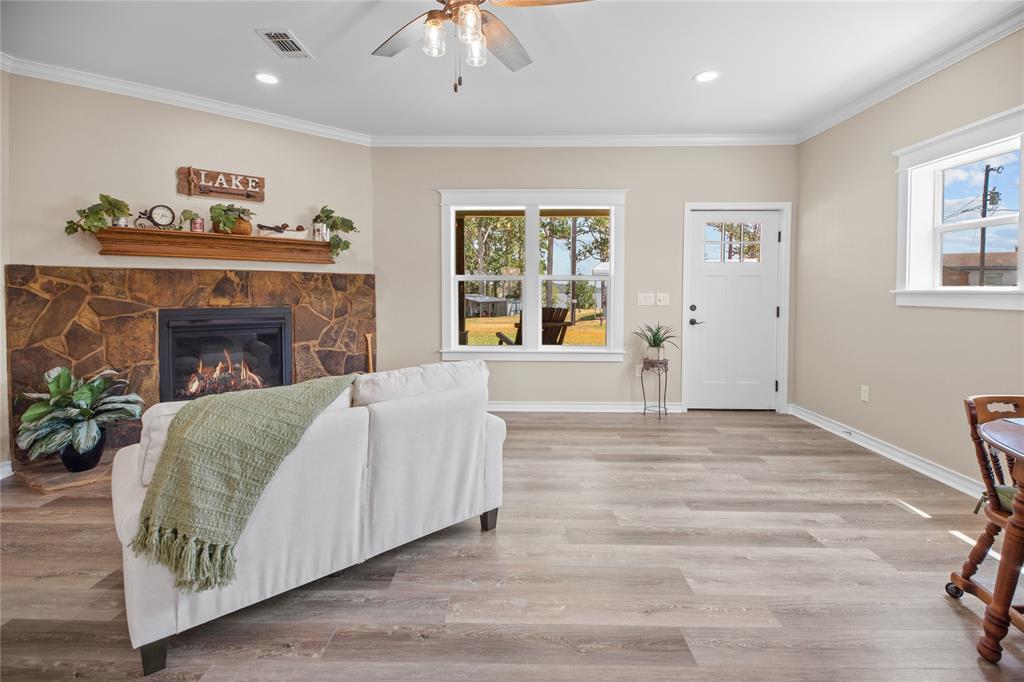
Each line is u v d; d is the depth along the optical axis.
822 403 4.32
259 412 1.63
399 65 3.30
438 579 1.99
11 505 2.68
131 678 1.48
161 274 3.69
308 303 4.45
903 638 1.65
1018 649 1.60
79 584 1.94
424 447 2.09
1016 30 2.60
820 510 2.63
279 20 2.77
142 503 1.52
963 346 2.90
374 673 1.50
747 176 4.72
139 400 3.18
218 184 4.00
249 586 1.67
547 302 5.10
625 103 3.92
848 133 3.94
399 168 4.86
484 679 1.48
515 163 4.81
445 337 4.94
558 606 1.82
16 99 3.21
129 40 2.99
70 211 3.41
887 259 3.52
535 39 2.94
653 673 1.50
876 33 2.83
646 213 4.80
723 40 2.94
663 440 3.92
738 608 1.81
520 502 2.74
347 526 1.90
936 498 2.78
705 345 4.91
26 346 3.21
